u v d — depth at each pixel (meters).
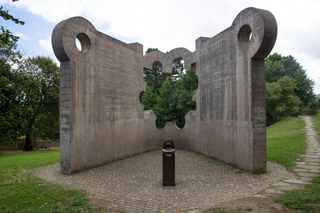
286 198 4.15
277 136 13.81
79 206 4.38
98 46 8.32
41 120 20.33
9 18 3.71
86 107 7.66
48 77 19.36
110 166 8.30
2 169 7.48
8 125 14.81
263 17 6.19
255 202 4.18
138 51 10.91
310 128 14.95
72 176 6.77
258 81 6.85
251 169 6.82
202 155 10.41
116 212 4.10
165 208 4.27
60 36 6.73
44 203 4.48
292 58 32.34
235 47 7.79
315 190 4.45
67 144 6.98
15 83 15.55
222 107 8.70
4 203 4.44
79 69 7.36
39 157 10.27
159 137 12.36
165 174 5.87
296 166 7.03
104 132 8.57
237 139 7.64
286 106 22.19
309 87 29.56
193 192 5.27
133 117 10.51
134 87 10.60
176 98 26.19
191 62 11.62
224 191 5.20
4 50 15.47
